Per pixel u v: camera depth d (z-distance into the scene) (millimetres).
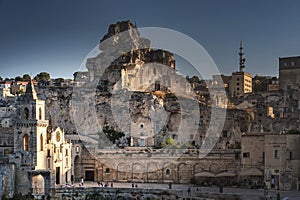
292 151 135875
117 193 136375
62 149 156750
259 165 145875
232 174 148125
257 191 129125
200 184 149750
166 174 157875
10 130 162000
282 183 134500
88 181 162375
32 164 140375
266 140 138625
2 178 131750
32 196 131250
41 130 145125
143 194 133250
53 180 134750
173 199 128500
